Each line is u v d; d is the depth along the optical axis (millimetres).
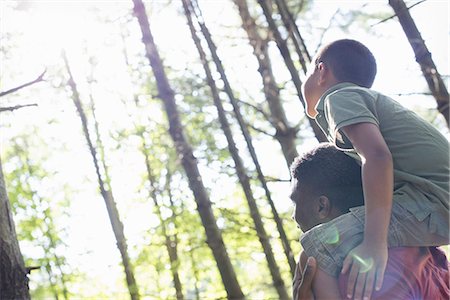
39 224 17656
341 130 2693
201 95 11633
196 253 15328
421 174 2727
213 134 11789
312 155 2918
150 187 14445
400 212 2670
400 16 4934
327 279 2639
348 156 2863
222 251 10492
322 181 2861
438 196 2691
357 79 2924
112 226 14992
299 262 2764
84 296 19188
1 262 4359
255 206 10625
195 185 10555
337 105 2721
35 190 17438
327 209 2852
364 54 2955
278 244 13344
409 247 2662
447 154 2771
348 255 2543
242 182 10469
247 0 10703
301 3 9367
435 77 5152
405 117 2779
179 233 14359
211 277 16500
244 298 10492
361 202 2826
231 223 11953
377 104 2785
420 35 4988
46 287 18391
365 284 2477
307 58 6605
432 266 2773
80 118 14758
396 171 2744
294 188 2945
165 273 16844
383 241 2492
